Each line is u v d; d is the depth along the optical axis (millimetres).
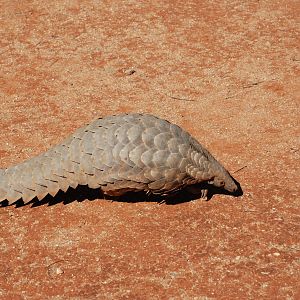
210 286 2420
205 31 3646
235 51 3494
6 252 2533
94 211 2662
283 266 2471
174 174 2557
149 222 2617
